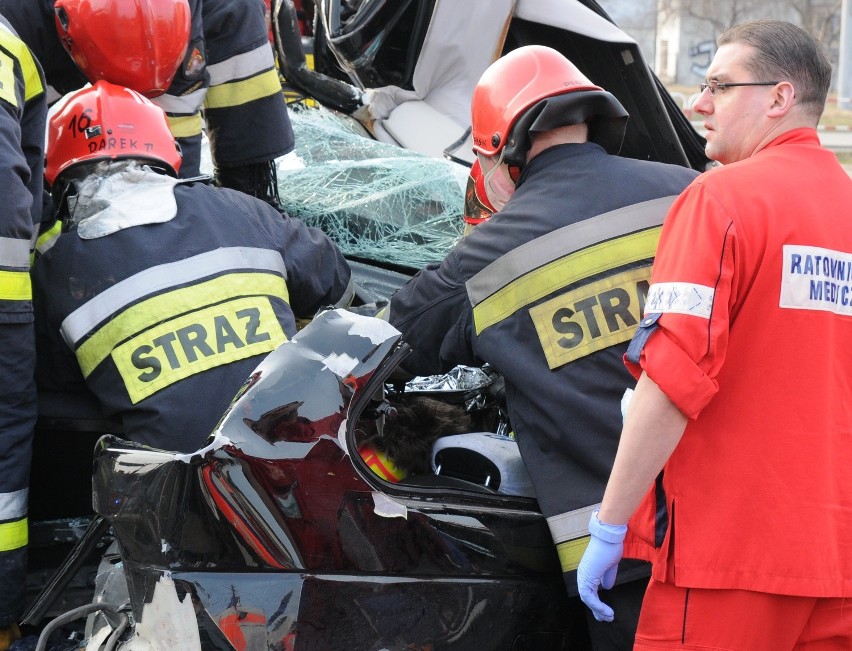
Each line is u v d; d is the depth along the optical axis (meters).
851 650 3.42
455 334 4.32
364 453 4.13
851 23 34.69
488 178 4.62
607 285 4.05
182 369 4.36
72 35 5.43
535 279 4.08
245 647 3.31
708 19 45.25
